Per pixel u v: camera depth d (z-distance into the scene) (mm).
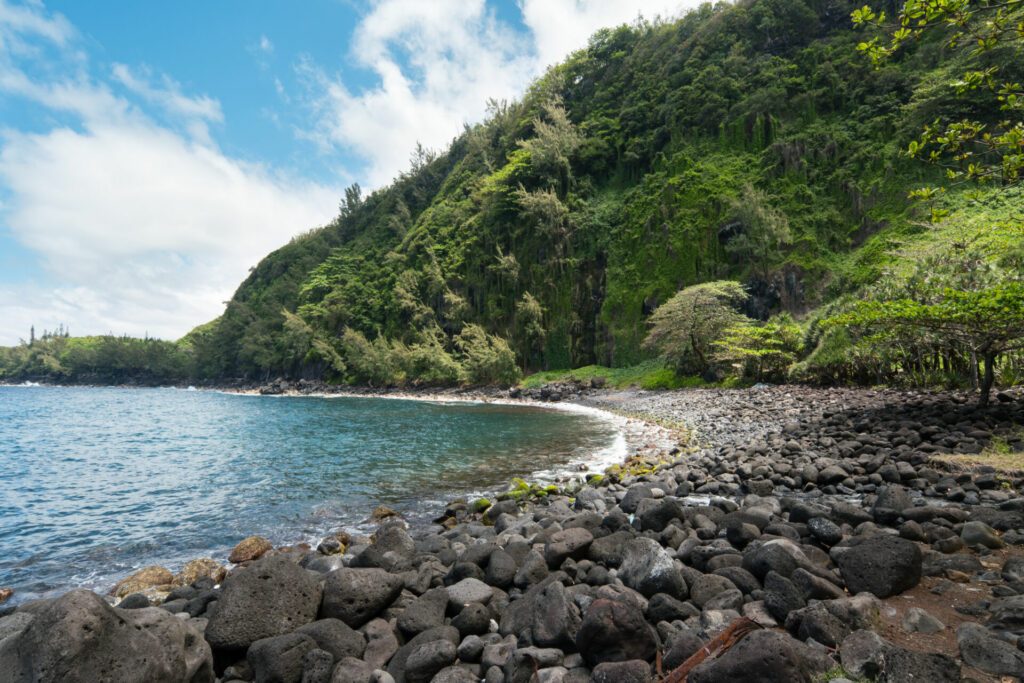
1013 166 5594
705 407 27328
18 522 11352
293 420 35406
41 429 32875
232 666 4676
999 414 11359
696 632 4004
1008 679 2926
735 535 6117
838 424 14445
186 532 10367
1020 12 4852
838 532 5586
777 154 62938
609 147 84188
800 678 2926
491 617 5238
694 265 60406
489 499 11930
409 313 88562
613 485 11992
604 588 4836
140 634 3805
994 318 10641
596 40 110125
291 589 5109
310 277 121875
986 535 5168
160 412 47375
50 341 165125
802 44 77188
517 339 72062
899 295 16406
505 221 84750
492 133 118938
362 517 11039
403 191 134750
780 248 54125
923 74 58312
